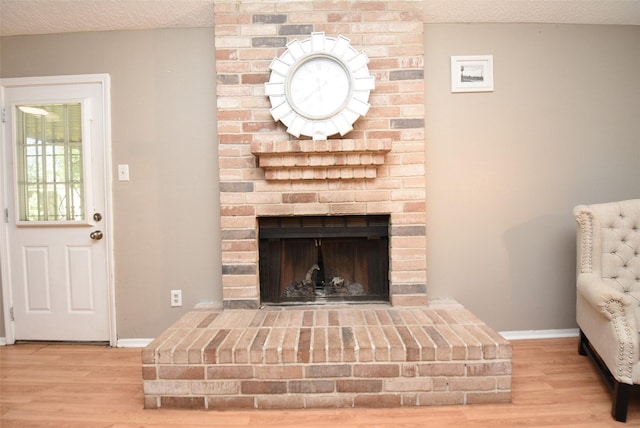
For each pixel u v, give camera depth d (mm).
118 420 1549
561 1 2068
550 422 1491
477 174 2305
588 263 1907
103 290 2348
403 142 2135
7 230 2377
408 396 1607
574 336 2350
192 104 2285
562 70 2297
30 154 2365
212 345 1637
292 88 2072
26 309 2381
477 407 1594
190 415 1577
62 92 2320
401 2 2107
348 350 1596
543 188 2318
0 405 1670
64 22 2195
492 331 1759
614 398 1512
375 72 2119
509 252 2330
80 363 2096
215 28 2109
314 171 2092
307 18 2104
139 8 2092
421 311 2064
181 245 2322
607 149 2324
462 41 2273
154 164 2303
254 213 2150
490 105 2293
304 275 2387
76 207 2355
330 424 1496
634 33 2312
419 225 2150
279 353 1599
